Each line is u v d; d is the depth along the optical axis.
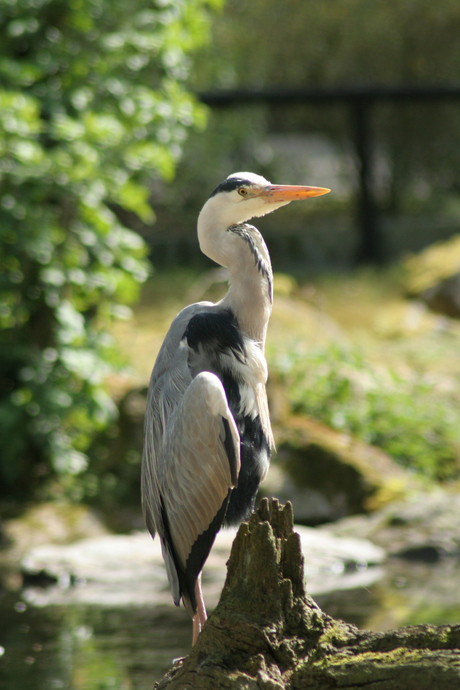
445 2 24.78
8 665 7.00
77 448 12.54
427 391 15.39
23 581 9.89
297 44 25.84
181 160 24.12
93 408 11.78
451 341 18.22
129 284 12.58
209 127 24.11
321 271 22.59
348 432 13.57
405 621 7.74
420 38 25.67
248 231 5.98
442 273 20.28
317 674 4.40
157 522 5.71
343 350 15.80
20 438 11.73
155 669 6.90
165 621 8.30
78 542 11.09
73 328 11.74
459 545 10.83
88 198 11.57
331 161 28.44
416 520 11.24
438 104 24.97
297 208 27.42
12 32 11.34
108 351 12.52
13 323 11.99
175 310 18.64
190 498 5.25
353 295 20.73
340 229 24.20
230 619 4.62
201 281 19.97
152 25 12.12
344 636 4.58
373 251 23.50
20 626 8.15
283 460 12.38
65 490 12.26
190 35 12.62
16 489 12.33
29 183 11.23
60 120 11.16
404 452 13.34
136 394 13.16
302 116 26.61
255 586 4.70
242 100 21.75
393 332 18.69
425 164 26.77
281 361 14.66
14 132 10.70
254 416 5.79
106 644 7.57
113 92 11.88
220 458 5.11
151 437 5.75
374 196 23.52
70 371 11.94
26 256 11.71
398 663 4.29
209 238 5.99
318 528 11.51
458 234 24.70
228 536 10.98
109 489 12.30
